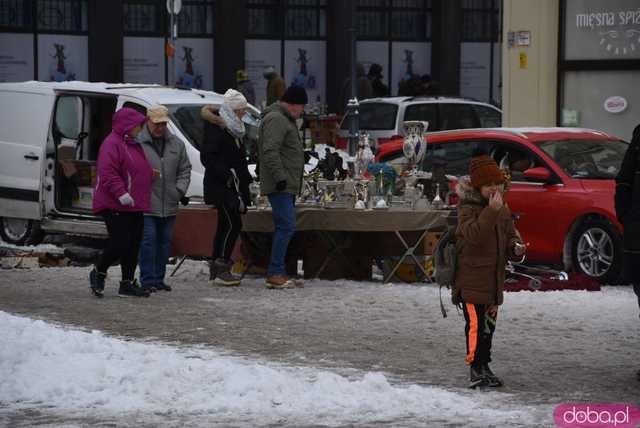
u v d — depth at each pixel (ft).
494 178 53.42
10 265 96.58
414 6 235.61
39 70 211.41
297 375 56.34
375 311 75.05
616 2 120.88
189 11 221.25
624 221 57.88
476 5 235.81
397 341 65.46
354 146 158.71
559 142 92.48
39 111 108.99
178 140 85.25
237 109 84.53
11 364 57.11
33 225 109.40
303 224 86.89
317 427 47.34
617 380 56.24
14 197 109.40
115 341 62.34
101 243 111.55
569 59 123.85
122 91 106.42
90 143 109.19
